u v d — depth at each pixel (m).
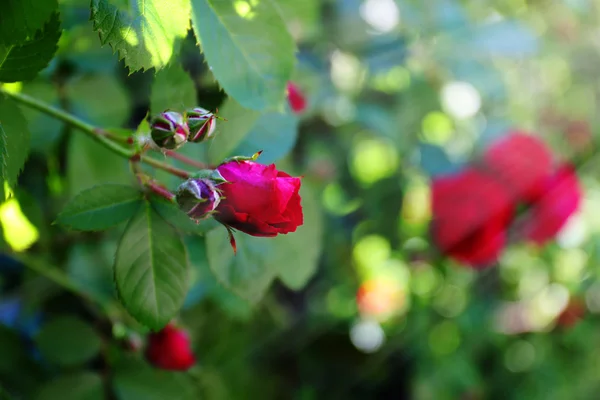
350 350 0.84
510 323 0.96
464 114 0.85
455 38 0.74
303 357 0.83
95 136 0.45
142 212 0.45
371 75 0.76
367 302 0.85
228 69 0.43
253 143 0.50
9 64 0.41
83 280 0.60
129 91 0.58
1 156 0.41
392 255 0.83
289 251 0.54
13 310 0.60
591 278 0.96
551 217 0.77
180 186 0.41
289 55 0.44
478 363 0.93
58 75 0.55
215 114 0.42
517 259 0.95
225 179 0.40
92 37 0.56
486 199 0.75
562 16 0.98
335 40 0.73
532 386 0.93
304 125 0.75
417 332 0.86
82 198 0.44
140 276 0.44
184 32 0.41
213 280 0.58
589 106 1.00
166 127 0.41
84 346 0.54
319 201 0.72
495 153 0.75
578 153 0.88
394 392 0.87
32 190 0.58
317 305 0.85
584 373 0.96
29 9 0.41
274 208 0.40
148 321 0.45
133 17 0.40
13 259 0.59
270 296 0.71
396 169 0.81
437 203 0.76
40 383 0.55
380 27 0.75
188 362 0.53
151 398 0.55
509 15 0.92
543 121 0.96
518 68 0.98
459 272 0.89
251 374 0.76
